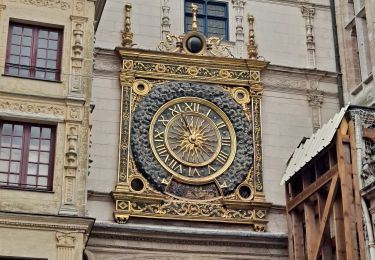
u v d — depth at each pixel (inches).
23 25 976.3
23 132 921.5
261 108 1184.8
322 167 1037.2
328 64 1258.6
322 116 1211.2
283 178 1112.8
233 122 1158.3
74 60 965.8
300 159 1081.4
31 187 896.3
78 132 928.3
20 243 848.9
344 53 1254.9
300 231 1072.8
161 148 1119.6
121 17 1192.8
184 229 1071.6
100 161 1094.4
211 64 1185.4
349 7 1277.1
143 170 1099.9
